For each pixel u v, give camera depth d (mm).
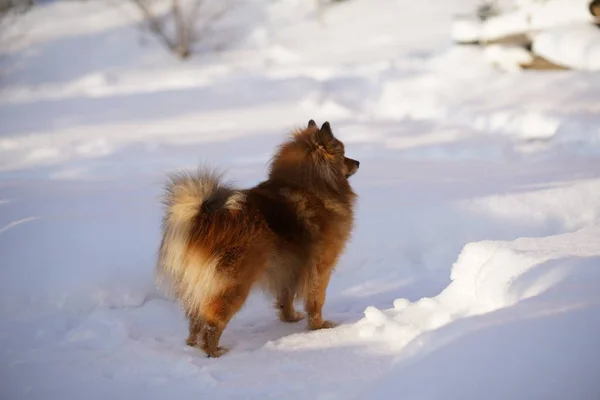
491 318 4074
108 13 30578
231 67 22766
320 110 16219
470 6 26281
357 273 7203
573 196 7879
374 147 12195
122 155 12516
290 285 5691
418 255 7445
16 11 31125
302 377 4512
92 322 5672
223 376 4652
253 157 11680
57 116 17344
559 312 3881
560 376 3350
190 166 11227
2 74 23906
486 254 5281
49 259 6617
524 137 12469
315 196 5723
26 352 5215
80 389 4504
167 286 5371
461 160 11109
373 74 18688
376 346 4996
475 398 3363
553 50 16312
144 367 4859
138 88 20703
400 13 26859
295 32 26703
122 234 7164
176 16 26344
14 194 9523
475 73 17203
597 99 13500
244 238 5188
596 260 4523
